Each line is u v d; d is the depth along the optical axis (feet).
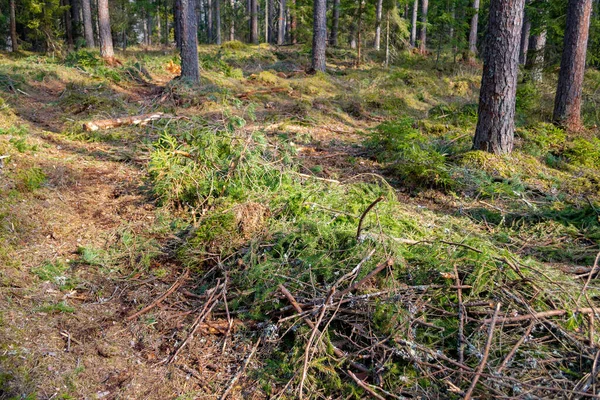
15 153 17.54
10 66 37.14
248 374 9.23
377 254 11.15
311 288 10.77
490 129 20.75
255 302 10.68
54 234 13.41
